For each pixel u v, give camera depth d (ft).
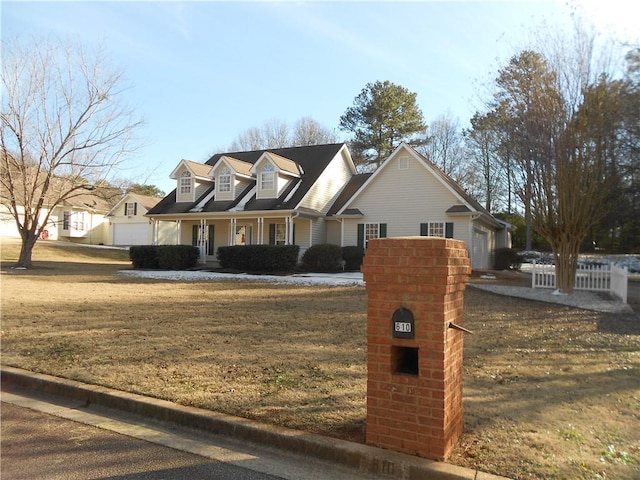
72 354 20.36
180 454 12.03
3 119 68.08
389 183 76.64
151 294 43.09
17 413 14.92
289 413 13.62
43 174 76.84
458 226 71.41
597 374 18.30
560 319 31.83
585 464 10.65
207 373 17.62
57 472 11.09
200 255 85.35
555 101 43.11
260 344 22.52
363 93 148.66
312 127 175.52
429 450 10.79
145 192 156.76
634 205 64.44
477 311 34.78
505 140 51.08
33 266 77.10
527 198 45.93
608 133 43.73
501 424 12.94
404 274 11.06
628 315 34.32
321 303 37.55
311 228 81.15
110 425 13.94
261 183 82.74
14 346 21.81
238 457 11.85
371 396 11.44
